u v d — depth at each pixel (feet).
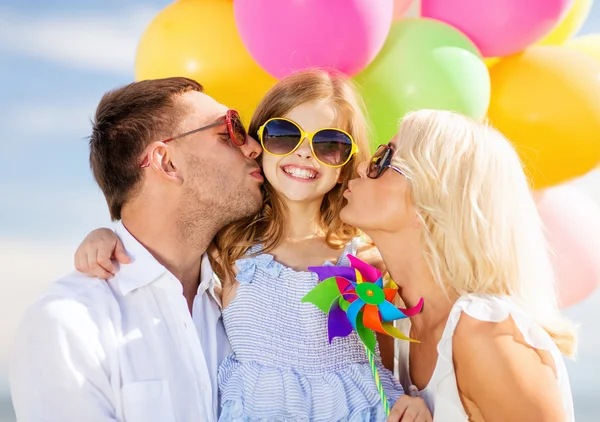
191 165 7.37
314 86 7.67
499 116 9.21
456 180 6.48
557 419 5.74
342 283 6.87
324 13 7.72
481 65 8.66
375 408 6.82
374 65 8.48
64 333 6.55
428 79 8.29
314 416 6.64
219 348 7.34
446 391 6.24
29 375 6.47
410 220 6.64
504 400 5.79
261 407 6.60
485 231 6.38
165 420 6.71
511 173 6.64
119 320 6.92
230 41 8.71
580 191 10.11
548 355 5.93
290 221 7.87
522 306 6.38
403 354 7.39
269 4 7.88
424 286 6.77
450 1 9.04
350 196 7.04
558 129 8.96
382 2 8.02
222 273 7.63
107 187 7.62
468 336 5.92
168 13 9.09
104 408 6.58
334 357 7.04
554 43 10.52
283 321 7.10
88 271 7.06
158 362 6.89
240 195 7.50
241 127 7.69
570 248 9.32
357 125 7.94
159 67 8.80
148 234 7.40
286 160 7.60
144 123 7.38
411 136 6.74
